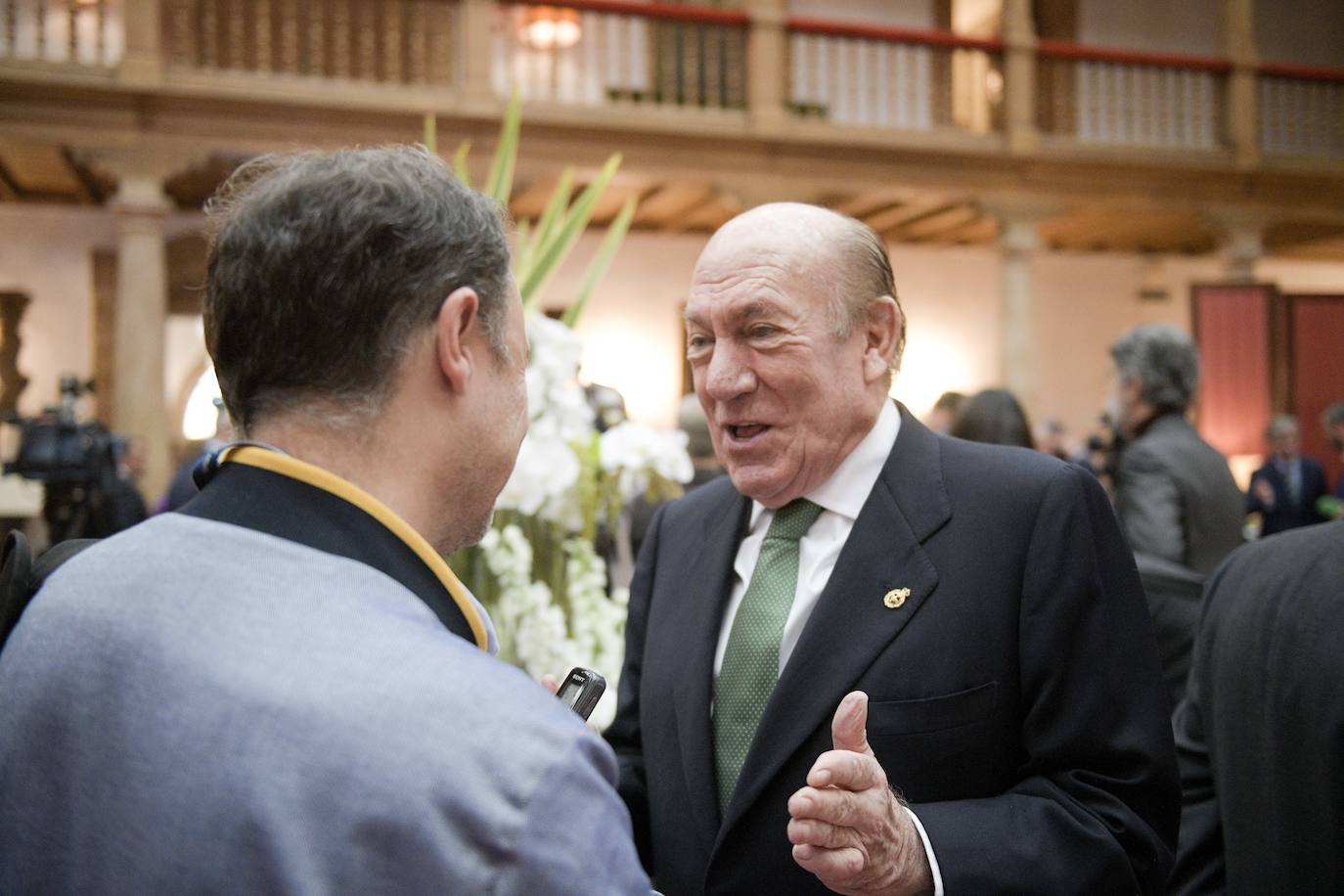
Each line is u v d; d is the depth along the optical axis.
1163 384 2.77
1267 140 11.82
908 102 10.60
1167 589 2.26
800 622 1.33
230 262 0.80
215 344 0.81
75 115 8.62
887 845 1.02
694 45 10.51
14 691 0.74
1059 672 1.22
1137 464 2.74
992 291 13.44
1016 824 1.15
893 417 1.42
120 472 6.32
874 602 1.27
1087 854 1.13
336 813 0.64
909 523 1.31
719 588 1.42
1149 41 13.63
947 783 1.22
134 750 0.68
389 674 0.68
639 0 10.13
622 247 12.30
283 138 8.98
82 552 0.83
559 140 9.55
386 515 0.77
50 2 10.22
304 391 0.79
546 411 1.93
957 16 13.62
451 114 9.20
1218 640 1.37
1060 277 13.71
